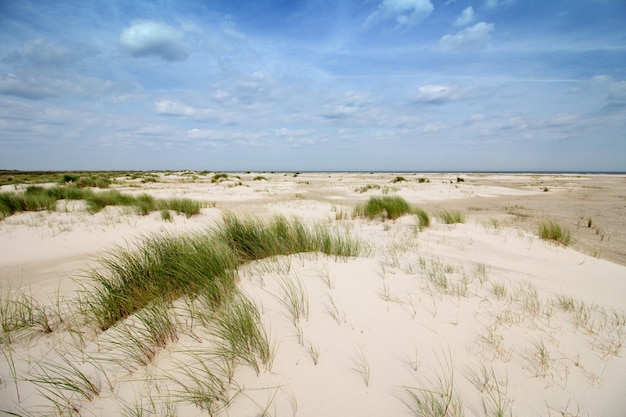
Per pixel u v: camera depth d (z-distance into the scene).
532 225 9.71
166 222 8.57
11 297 3.76
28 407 1.71
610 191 24.44
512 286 3.41
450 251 5.44
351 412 1.56
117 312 2.66
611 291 3.68
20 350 2.31
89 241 6.73
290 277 3.09
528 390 1.72
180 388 1.74
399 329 2.25
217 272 2.93
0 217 8.84
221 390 1.69
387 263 3.94
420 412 1.56
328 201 17.12
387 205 9.49
